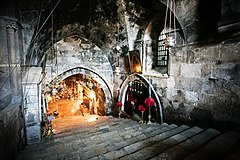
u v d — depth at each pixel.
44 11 4.35
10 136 2.93
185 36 4.61
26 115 4.29
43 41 6.03
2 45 3.54
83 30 7.95
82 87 16.08
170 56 5.29
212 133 3.55
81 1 5.20
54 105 16.56
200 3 3.83
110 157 2.81
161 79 5.79
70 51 9.23
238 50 3.43
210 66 4.05
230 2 3.12
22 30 4.37
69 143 3.83
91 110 14.32
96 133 4.75
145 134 4.15
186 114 4.82
